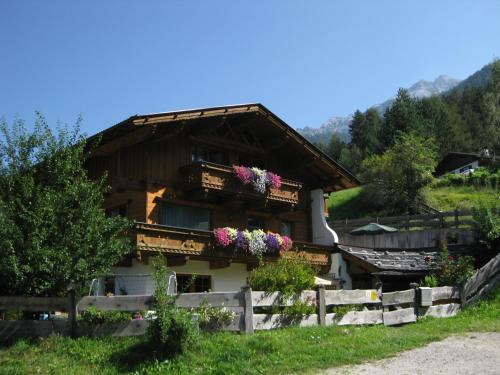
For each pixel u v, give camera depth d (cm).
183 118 1969
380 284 1550
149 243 1797
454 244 2672
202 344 1138
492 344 1246
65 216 1370
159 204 2020
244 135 2402
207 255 1980
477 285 1834
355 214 4916
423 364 1070
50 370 1068
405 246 2872
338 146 9175
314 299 1411
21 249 1316
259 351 1130
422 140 5081
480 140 6800
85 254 1360
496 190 4866
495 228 2325
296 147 2477
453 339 1315
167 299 1159
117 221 1465
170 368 1045
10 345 1220
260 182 2214
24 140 1497
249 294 1262
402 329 1449
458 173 5994
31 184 1393
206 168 2058
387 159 4694
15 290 1362
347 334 1308
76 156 1523
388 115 7238
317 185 2667
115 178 1923
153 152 2039
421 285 1814
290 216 2558
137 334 1192
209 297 1262
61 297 1279
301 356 1106
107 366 1075
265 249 2161
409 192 4628
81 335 1225
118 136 1922
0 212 1373
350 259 2406
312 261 2367
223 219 2259
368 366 1067
